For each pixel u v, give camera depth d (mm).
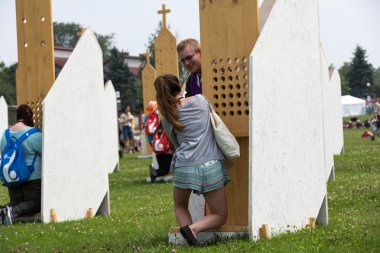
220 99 7680
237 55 7562
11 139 10398
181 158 7070
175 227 8000
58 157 10492
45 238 8508
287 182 7590
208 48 7691
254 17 7488
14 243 8203
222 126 7125
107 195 11125
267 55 7289
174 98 7141
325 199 8164
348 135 43906
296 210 7727
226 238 7375
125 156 33125
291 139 7676
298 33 7848
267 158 7277
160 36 21094
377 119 38812
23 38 11305
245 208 7738
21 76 11391
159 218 9875
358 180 13680
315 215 8055
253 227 7039
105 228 9211
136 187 16172
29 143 10359
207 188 7074
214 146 7156
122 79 87375
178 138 7230
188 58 7828
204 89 7723
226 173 7289
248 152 7699
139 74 99562
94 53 11086
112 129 21969
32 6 11133
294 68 7762
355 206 9922
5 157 10344
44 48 10992
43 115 10289
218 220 7180
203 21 7691
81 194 10812
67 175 10609
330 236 7086
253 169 7047
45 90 11000
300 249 6457
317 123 8172
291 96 7699
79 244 7852
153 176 17266
